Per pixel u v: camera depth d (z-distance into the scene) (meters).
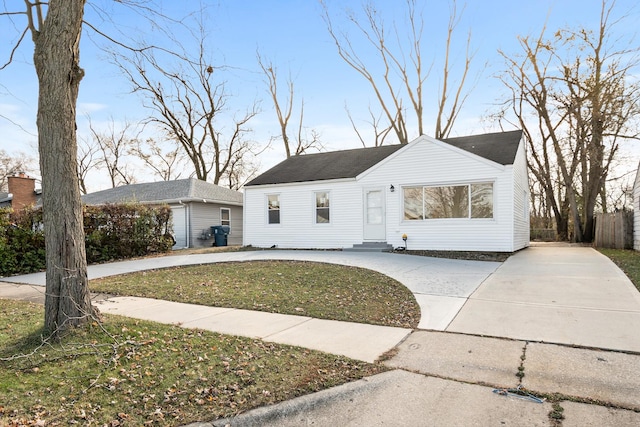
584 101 19.58
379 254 13.37
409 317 5.93
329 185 16.16
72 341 4.52
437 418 3.03
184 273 10.35
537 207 33.44
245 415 3.09
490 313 5.92
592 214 20.02
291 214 16.94
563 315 5.61
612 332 4.80
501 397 3.30
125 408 3.20
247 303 6.79
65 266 4.75
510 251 13.03
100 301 7.14
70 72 4.81
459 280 8.47
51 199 4.77
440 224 14.13
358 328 5.36
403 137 27.56
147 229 15.81
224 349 4.47
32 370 3.83
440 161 14.12
